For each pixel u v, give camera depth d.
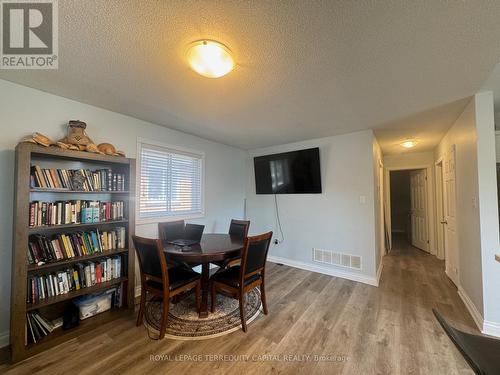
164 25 1.26
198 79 1.87
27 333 1.77
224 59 1.47
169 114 2.68
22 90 1.98
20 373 1.56
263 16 1.19
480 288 2.11
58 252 1.98
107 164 2.50
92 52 1.52
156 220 3.07
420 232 5.06
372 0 1.08
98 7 1.14
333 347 1.82
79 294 2.00
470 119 2.28
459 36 1.32
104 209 2.30
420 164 4.77
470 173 2.34
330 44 1.40
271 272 3.64
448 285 3.05
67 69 1.73
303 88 2.00
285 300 2.64
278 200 4.23
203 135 3.62
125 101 2.32
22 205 1.70
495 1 1.07
